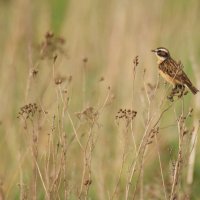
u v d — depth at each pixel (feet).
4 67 89.20
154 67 84.17
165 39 92.43
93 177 68.64
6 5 119.14
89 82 86.28
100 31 97.14
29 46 69.36
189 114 52.37
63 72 84.43
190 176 64.75
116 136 73.15
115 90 82.17
